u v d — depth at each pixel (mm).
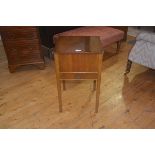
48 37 2525
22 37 2178
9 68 2344
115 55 2818
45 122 1646
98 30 2551
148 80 2215
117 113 1739
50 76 2305
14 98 1932
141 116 1709
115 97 1935
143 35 1987
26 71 2414
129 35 3592
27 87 2104
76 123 1634
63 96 1957
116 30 2635
